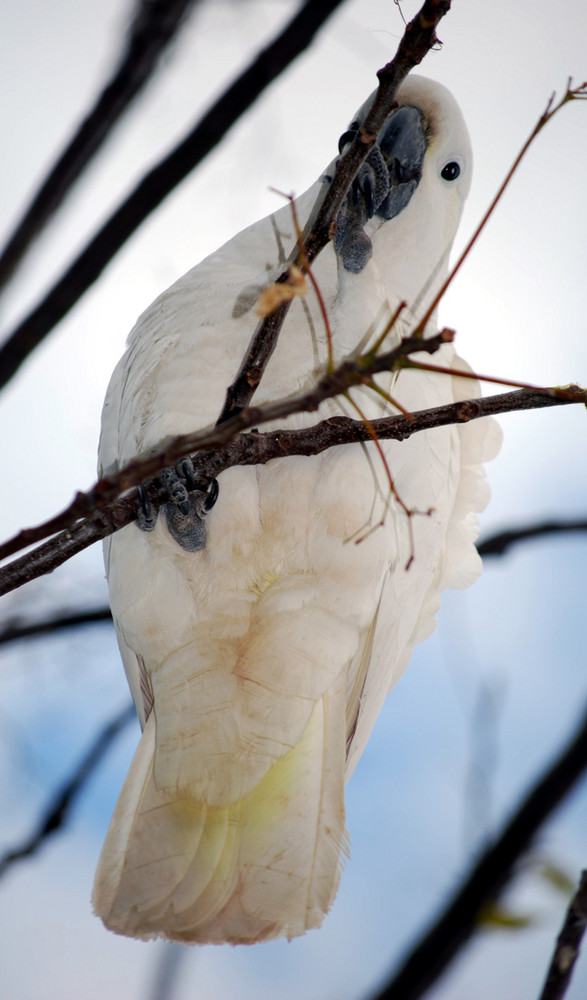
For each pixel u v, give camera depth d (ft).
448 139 31.40
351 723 24.30
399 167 30.73
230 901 20.01
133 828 20.63
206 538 22.80
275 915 19.79
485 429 29.91
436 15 14.35
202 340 24.27
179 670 22.17
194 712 21.70
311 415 23.76
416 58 14.64
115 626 25.36
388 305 25.13
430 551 25.85
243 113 12.71
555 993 14.96
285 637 22.35
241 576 22.95
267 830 20.79
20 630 28.40
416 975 15.75
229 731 21.52
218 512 22.81
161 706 22.02
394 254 30.27
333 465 23.17
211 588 22.88
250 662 22.12
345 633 22.84
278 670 22.00
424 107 31.42
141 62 11.79
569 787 16.03
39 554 16.55
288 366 24.13
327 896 20.01
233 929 19.67
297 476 23.06
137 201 12.99
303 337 24.40
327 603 22.93
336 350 23.94
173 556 22.93
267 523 23.15
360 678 24.12
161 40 11.66
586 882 15.42
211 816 20.86
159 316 26.37
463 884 16.17
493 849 16.08
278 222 29.48
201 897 19.98
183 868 20.24
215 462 18.06
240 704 21.86
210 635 22.56
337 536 23.03
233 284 26.14
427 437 25.59
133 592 22.85
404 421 17.61
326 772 21.53
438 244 31.35
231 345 24.29
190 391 23.65
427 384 26.27
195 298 25.94
